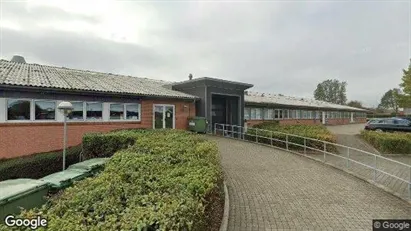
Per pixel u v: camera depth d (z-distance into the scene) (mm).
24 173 10453
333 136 19203
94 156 10766
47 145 13484
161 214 3078
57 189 5898
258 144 17734
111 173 4875
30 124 12938
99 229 2816
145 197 3664
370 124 26562
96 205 3398
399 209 6969
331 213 6645
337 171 11094
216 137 20219
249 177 9930
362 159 15109
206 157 6703
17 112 12555
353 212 6734
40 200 5285
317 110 42219
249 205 7129
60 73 17891
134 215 3068
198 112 22062
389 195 8109
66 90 13828
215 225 5398
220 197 6738
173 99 20000
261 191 8328
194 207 3512
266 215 6465
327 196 7941
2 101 12086
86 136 11008
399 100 36594
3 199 4488
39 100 13266
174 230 2926
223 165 11750
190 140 9328
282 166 11805
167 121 19625
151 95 17938
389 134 19750
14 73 14414
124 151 7320
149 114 18406
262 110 29688
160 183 4395
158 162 5871
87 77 18766
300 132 18734
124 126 16859
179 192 4008
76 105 14680
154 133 11500
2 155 12000
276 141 17984
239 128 22438
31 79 13836
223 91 22922
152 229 2926
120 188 3996
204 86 21656
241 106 24375
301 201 7480
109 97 16109
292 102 37531
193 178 4664
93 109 15414
